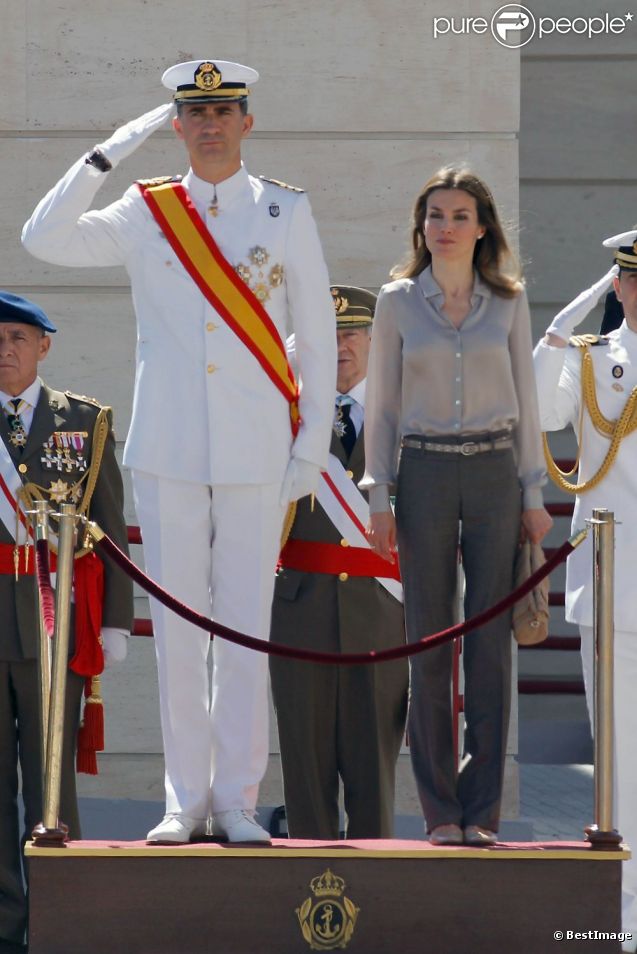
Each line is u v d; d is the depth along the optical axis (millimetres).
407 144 30188
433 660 19984
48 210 19562
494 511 19969
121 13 30047
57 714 19109
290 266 20078
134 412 20062
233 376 19734
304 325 20109
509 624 20109
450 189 20062
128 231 20031
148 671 30000
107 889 18750
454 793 19922
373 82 30125
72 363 30219
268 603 20125
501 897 19031
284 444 20016
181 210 19969
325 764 23234
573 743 37938
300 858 18922
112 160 19641
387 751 23266
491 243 20297
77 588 22500
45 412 23000
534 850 19125
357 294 23500
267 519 19953
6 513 22594
